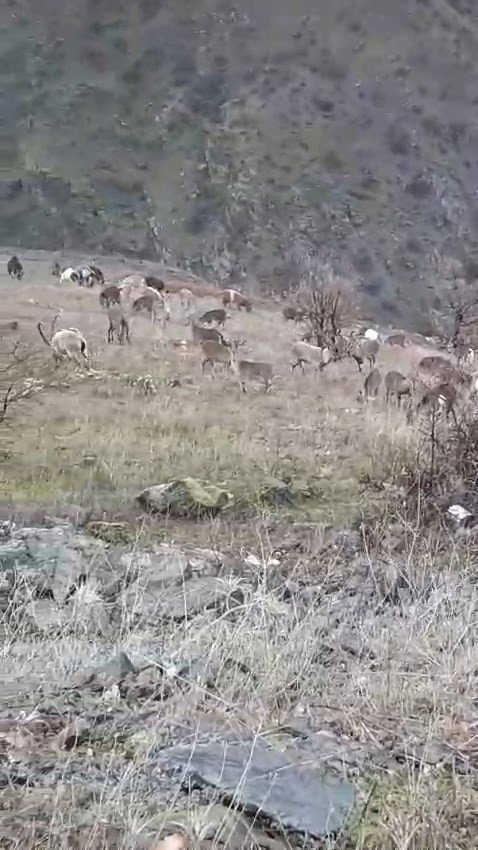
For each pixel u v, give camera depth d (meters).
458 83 102.81
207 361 23.22
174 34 109.12
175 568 8.85
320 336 28.89
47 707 4.98
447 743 4.74
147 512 12.39
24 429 16.55
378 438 16.45
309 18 109.94
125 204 86.25
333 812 3.89
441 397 17.30
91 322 29.53
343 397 21.31
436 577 8.83
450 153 94.25
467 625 6.68
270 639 6.27
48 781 4.04
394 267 77.62
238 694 5.32
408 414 18.03
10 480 13.51
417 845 3.73
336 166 90.44
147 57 106.44
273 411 19.30
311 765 4.27
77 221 83.38
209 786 4.01
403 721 5.02
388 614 7.52
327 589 8.57
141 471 14.27
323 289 32.47
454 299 65.25
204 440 16.44
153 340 27.14
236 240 81.25
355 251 79.38
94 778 4.08
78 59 106.75
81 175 89.12
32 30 110.12
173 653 5.88
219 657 5.88
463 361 28.64
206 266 78.94
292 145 92.94
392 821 3.82
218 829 3.63
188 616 7.29
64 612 7.12
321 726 4.91
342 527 11.73
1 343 24.30
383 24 108.50
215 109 98.69
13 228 81.88
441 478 13.09
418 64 104.94
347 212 84.00
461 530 11.27
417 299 72.69
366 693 5.40
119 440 16.00
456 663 6.00
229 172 89.38
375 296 72.25
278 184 87.44
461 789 4.18
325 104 98.56
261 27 108.88
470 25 111.00
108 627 6.86
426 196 88.50
